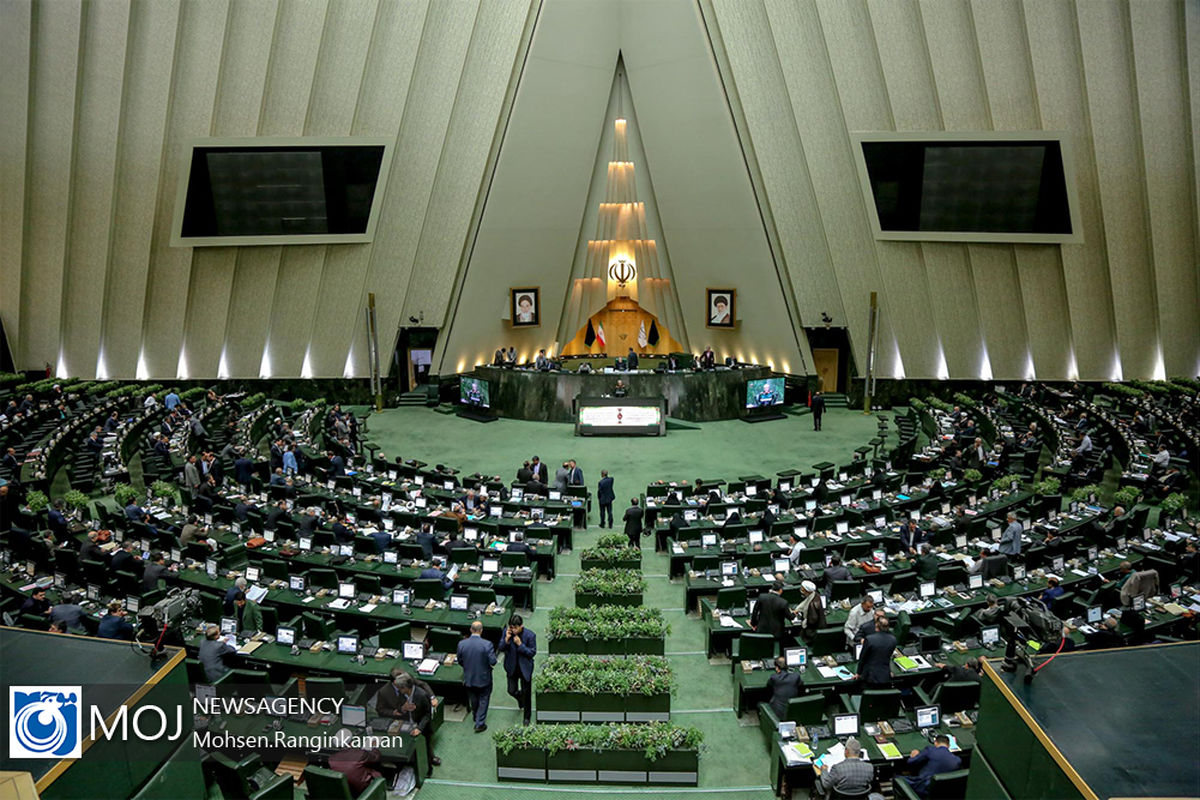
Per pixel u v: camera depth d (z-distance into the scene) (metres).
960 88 26.89
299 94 27.61
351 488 17.75
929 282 29.25
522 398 28.83
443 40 27.78
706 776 8.61
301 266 30.06
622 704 9.07
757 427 27.83
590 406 26.28
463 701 10.02
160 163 28.02
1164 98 25.89
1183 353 28.69
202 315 30.36
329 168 28.22
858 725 8.28
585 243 32.97
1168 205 27.06
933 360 30.25
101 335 29.98
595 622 10.57
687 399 28.22
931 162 27.39
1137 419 22.08
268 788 6.81
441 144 28.83
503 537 14.75
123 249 29.12
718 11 27.52
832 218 28.95
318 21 26.73
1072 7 25.48
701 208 31.12
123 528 14.22
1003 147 26.92
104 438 21.19
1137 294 28.41
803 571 12.74
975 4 25.70
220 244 28.83
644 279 33.59
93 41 26.47
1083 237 27.64
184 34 26.73
